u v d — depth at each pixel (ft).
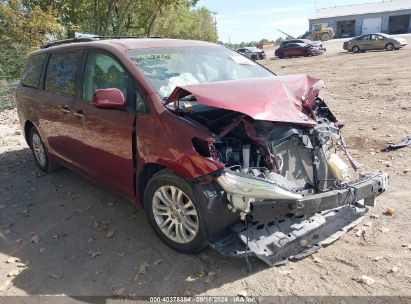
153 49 14.52
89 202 16.60
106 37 17.67
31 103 18.99
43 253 13.15
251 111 10.76
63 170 20.38
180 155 11.21
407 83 43.37
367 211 13.87
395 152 20.53
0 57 53.88
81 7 70.85
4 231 14.75
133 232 14.01
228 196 10.84
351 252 12.18
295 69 73.31
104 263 12.35
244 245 11.30
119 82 13.61
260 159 11.81
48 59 18.40
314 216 12.62
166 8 86.63
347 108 32.53
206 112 12.07
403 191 16.06
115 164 13.94
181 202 11.84
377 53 91.76
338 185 12.32
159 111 12.05
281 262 11.32
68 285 11.46
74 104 15.61
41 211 16.17
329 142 13.71
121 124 13.12
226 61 15.84
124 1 78.69
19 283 11.66
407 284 10.70
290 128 12.25
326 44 148.56
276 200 10.48
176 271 11.69
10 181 19.53
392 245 12.43
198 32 153.38
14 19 56.24
